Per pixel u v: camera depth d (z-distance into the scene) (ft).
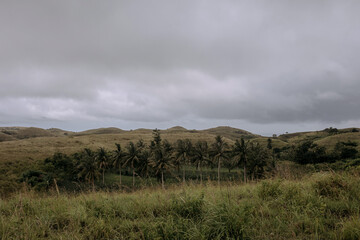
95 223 12.14
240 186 21.25
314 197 14.62
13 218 12.94
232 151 186.91
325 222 11.43
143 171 166.91
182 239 10.29
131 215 13.71
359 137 318.65
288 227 11.19
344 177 16.85
